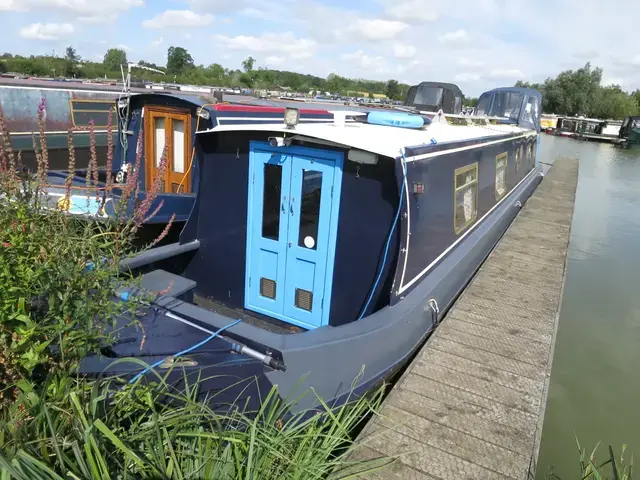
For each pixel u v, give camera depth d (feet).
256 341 12.34
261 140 15.99
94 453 8.02
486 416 12.70
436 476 10.67
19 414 8.30
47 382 8.81
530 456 11.37
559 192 48.52
